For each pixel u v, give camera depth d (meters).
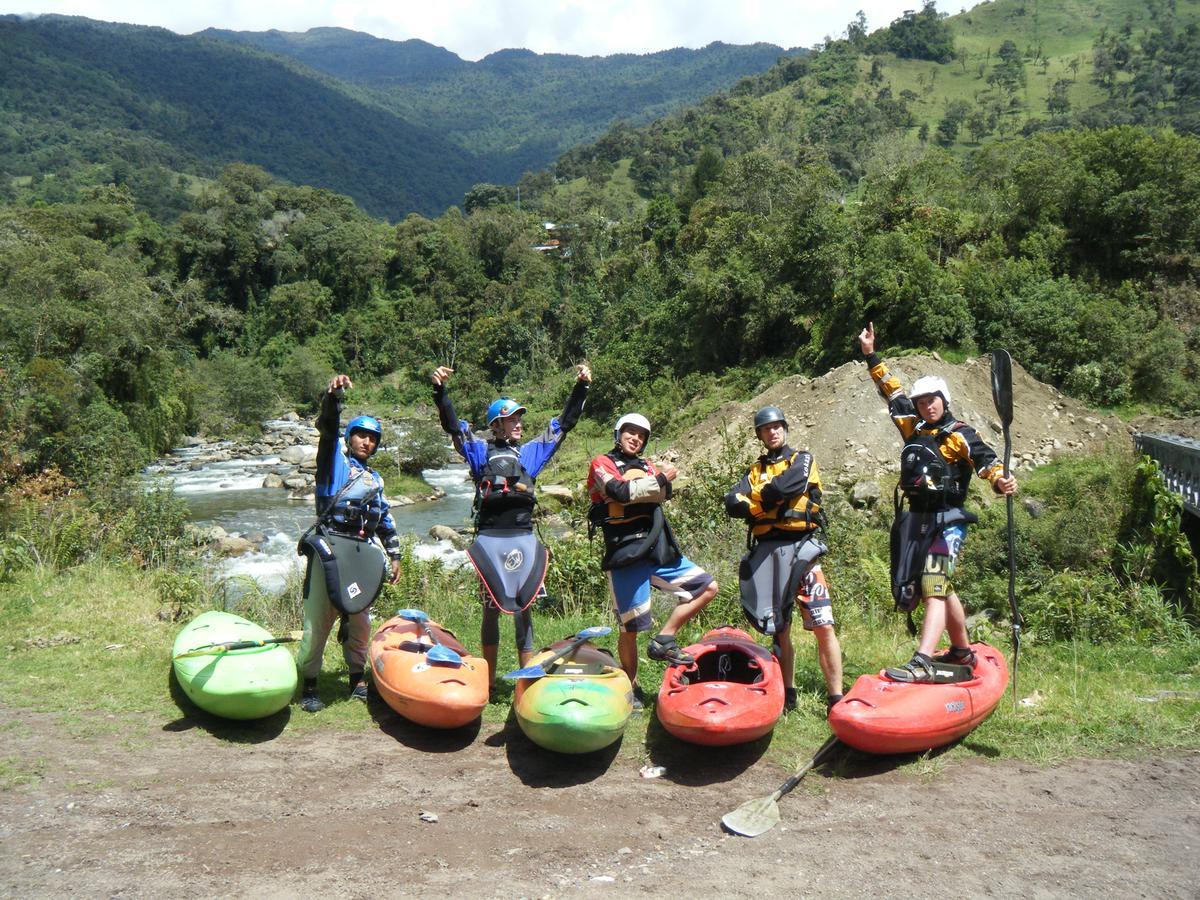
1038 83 151.12
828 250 40.94
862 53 170.50
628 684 5.37
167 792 4.52
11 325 33.50
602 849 4.10
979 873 3.91
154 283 77.44
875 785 4.82
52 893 3.57
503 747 5.30
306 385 70.75
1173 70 136.25
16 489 13.32
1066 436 25.33
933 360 25.75
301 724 5.51
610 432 46.31
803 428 25.23
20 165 196.12
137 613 7.61
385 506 5.77
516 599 5.56
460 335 84.12
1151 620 9.71
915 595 5.57
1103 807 4.57
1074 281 35.19
